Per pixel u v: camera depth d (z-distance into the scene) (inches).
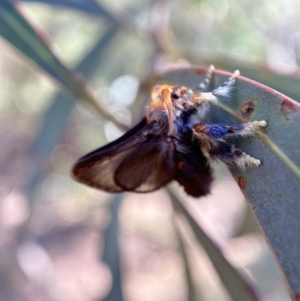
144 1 5.7
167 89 2.4
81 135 9.0
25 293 8.7
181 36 5.8
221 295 7.6
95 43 4.9
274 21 5.7
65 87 3.2
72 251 10.9
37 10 7.2
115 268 4.3
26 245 6.6
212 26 5.9
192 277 4.2
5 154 11.8
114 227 4.4
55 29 7.5
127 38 5.9
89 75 4.9
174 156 2.5
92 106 3.2
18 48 3.0
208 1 5.6
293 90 3.2
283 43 5.7
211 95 2.2
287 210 1.8
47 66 3.1
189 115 2.4
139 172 2.6
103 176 2.6
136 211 11.0
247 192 1.9
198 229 3.5
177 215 3.6
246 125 1.9
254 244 6.4
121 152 2.5
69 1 4.0
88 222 11.3
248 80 2.0
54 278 8.9
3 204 10.4
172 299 10.1
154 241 10.9
